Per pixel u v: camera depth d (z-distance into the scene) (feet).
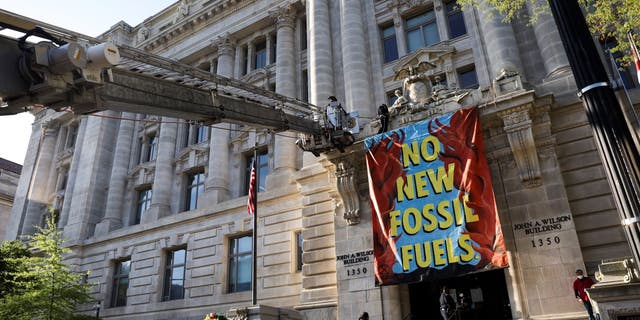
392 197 59.26
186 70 43.24
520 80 57.26
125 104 36.76
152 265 100.12
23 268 81.10
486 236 51.93
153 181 115.75
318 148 64.80
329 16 97.35
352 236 63.87
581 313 46.91
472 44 79.82
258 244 85.30
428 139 59.21
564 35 25.07
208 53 123.13
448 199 55.62
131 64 38.91
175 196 109.50
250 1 116.67
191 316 88.38
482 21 77.30
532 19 62.03
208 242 93.40
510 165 56.08
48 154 148.66
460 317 55.31
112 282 107.55
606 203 51.47
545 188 53.26
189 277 92.73
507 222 54.19
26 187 148.77
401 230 57.36
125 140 126.31
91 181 123.03
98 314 93.15
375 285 57.57
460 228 53.67
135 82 37.70
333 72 90.94
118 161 123.13
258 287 81.97
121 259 108.37
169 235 100.27
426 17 88.99
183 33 128.26
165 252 101.14
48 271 79.61
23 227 136.98
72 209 122.42
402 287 62.08
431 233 55.36
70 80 29.12
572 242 50.06
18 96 28.35
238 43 118.93
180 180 110.32
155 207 107.34
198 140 114.11
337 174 65.51
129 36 143.84
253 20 113.80
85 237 116.98
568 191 53.83
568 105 56.18
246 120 51.65
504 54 71.05
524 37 73.72
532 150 54.13
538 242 51.72
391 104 83.41
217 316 59.21
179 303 91.66
